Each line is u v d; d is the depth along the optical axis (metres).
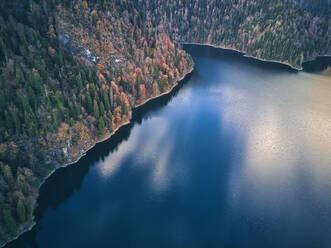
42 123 93.38
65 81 110.31
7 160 81.12
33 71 99.25
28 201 79.06
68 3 130.50
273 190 89.69
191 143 116.69
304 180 94.06
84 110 109.69
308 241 71.88
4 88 88.81
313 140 118.12
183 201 85.81
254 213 80.94
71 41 126.50
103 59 136.75
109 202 85.25
